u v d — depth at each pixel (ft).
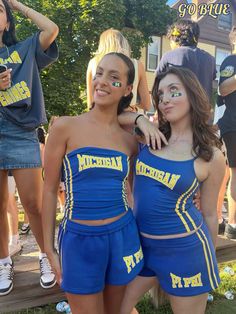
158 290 8.76
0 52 6.98
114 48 8.76
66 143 5.36
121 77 5.43
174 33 9.24
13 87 6.93
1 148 6.95
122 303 6.03
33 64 7.18
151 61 50.26
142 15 45.83
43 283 7.93
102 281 5.32
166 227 5.48
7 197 7.53
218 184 5.74
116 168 5.30
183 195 5.45
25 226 13.42
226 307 9.11
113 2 40.09
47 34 7.07
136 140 5.94
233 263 11.42
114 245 5.26
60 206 15.43
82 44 39.78
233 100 9.90
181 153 5.52
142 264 5.65
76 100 41.19
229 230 10.60
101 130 5.47
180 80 5.58
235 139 9.95
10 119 6.92
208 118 5.71
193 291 5.48
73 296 5.31
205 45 58.03
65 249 5.26
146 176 5.61
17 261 9.54
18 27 38.14
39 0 39.42
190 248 5.45
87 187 5.19
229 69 9.68
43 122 7.38
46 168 5.51
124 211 5.45
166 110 5.67
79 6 39.22
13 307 7.79
